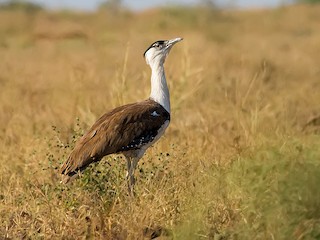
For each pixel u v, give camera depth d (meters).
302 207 13.04
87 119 22.44
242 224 13.76
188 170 16.80
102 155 15.83
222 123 22.83
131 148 16.22
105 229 14.46
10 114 24.81
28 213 15.45
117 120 16.19
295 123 23.52
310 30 74.56
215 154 18.64
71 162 15.69
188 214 14.26
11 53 48.12
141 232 14.27
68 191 15.81
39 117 24.56
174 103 23.92
